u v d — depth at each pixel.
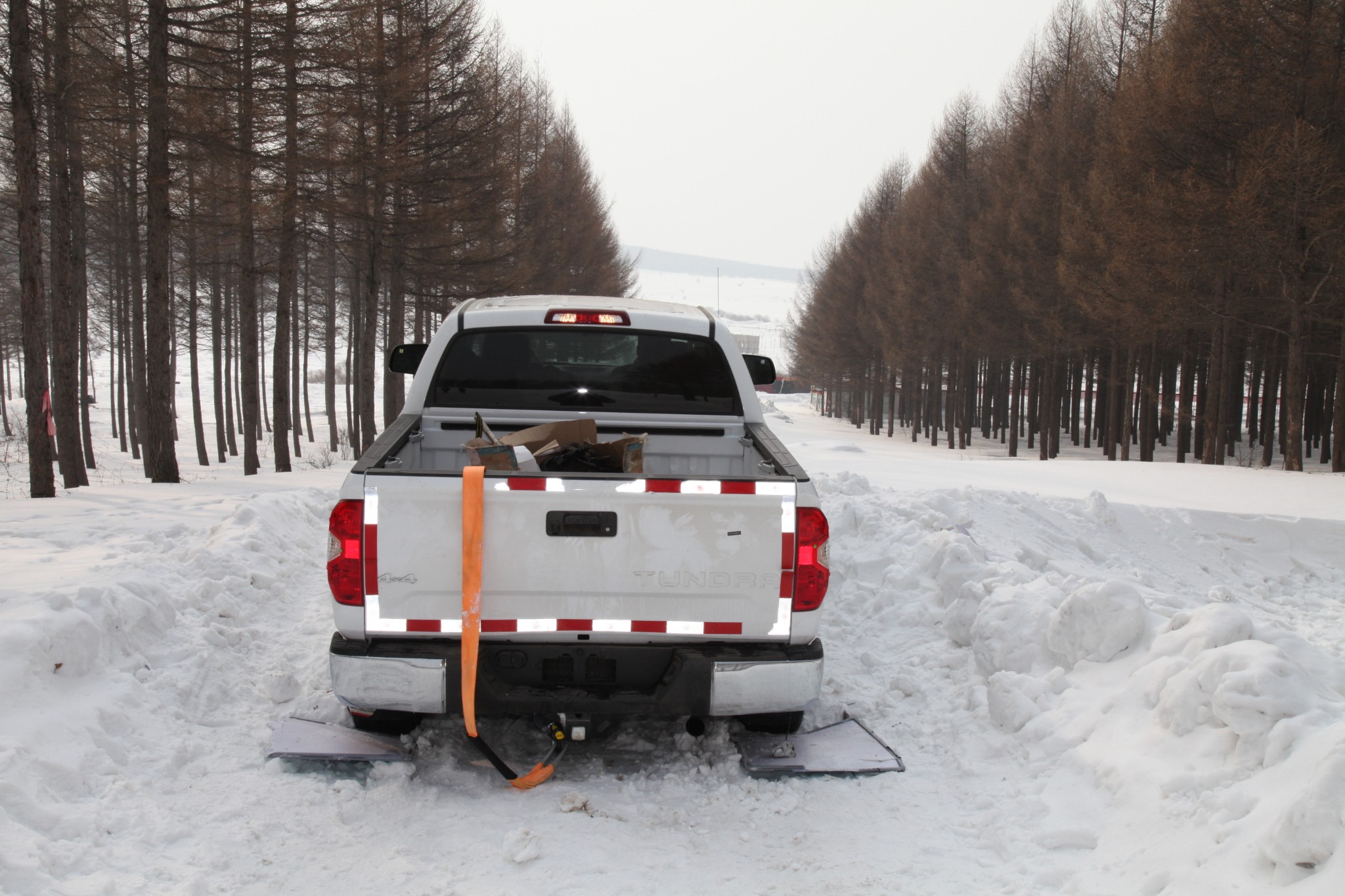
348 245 24.05
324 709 4.34
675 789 3.72
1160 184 21.80
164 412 14.41
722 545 3.46
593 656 3.52
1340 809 2.59
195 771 3.72
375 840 3.27
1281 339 30.73
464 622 3.31
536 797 3.62
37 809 3.06
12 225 25.20
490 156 23.94
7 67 13.95
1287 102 20.45
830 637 5.85
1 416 47.50
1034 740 3.98
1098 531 9.50
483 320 4.99
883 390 58.72
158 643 4.83
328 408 36.62
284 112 15.99
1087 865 3.06
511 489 3.38
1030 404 46.19
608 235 49.22
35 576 6.05
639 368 5.12
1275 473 16.14
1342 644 6.89
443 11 22.94
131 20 14.08
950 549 6.21
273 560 6.82
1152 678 3.82
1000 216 34.75
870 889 3.04
